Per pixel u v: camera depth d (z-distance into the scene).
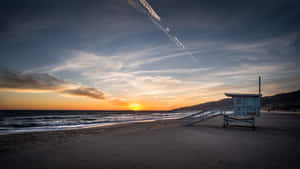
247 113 14.52
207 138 9.77
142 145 8.16
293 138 9.65
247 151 6.78
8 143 9.34
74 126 21.70
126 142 8.96
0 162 5.82
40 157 6.37
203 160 5.69
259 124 17.83
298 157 5.93
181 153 6.60
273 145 7.83
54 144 8.85
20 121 33.25
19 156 6.54
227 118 15.42
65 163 5.63
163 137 10.35
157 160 5.77
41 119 40.28
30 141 9.92
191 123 17.58
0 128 19.61
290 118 26.78
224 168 4.91
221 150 6.98
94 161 5.78
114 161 5.74
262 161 5.52
